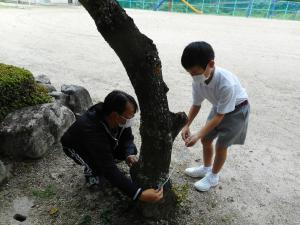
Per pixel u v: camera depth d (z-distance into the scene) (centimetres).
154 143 212
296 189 307
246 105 263
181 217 258
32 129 296
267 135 413
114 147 263
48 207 258
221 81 239
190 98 524
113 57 750
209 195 289
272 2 2097
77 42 900
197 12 2127
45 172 297
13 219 246
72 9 1819
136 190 220
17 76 317
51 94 372
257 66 750
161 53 817
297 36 1220
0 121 304
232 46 969
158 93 195
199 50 216
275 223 263
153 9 2219
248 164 344
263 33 1262
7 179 281
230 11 2175
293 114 485
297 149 382
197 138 250
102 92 517
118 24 167
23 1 1991
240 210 274
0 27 1070
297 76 686
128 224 242
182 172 321
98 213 254
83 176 295
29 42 866
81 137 235
